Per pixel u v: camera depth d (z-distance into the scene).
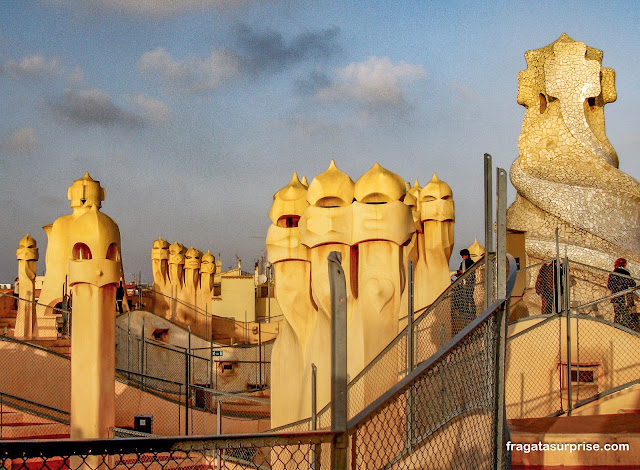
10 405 17.61
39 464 13.69
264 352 28.23
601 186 20.27
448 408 7.24
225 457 11.12
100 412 15.61
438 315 10.94
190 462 11.79
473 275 10.06
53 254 25.69
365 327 11.01
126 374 21.39
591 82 21.59
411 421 7.40
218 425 13.99
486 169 7.65
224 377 27.38
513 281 7.69
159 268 34.03
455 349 6.37
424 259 18.25
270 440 4.96
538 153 21.39
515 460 9.21
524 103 22.22
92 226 15.80
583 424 10.17
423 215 18.27
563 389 13.11
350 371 11.02
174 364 26.75
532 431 9.66
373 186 11.31
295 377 12.81
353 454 5.45
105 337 15.88
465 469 6.77
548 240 19.89
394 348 10.94
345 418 5.15
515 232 19.48
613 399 12.18
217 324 35.44
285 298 12.84
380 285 11.14
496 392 7.22
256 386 27.67
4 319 29.09
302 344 12.79
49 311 25.62
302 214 12.09
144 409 19.62
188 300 34.22
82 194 22.31
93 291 15.70
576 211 20.11
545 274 14.71
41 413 18.14
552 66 21.81
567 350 12.70
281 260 12.84
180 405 19.88
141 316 26.58
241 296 39.66
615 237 19.84
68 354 21.33
